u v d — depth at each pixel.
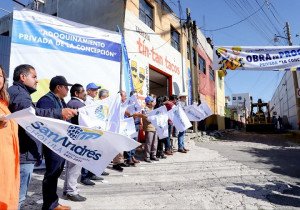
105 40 8.55
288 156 9.30
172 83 14.77
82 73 7.91
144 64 11.96
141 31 11.96
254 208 4.21
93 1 11.94
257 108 25.91
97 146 2.76
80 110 3.83
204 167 7.19
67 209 3.69
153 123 7.10
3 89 2.52
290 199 4.71
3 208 2.23
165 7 14.83
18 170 2.47
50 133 2.66
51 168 3.44
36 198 4.29
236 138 16.50
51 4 14.09
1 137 2.30
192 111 9.00
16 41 6.76
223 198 4.66
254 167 7.38
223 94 29.31
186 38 17.56
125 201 4.36
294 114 33.66
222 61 13.98
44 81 7.11
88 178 5.25
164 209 4.06
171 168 6.97
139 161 7.59
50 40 7.36
